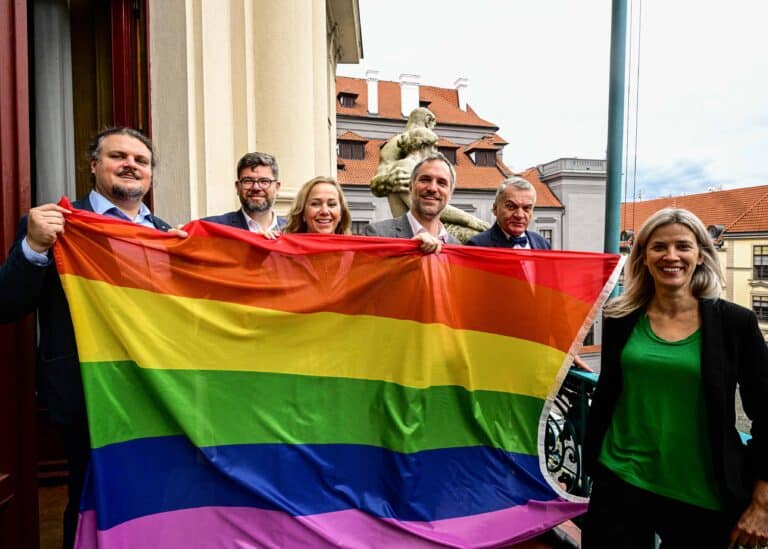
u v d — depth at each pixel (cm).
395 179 562
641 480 171
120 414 183
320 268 215
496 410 238
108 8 324
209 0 373
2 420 178
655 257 169
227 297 202
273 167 298
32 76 315
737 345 159
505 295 239
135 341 184
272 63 457
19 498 184
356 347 218
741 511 155
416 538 211
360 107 3697
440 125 3803
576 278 244
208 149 372
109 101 329
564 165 3712
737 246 3725
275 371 206
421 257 227
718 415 156
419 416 222
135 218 210
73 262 179
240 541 194
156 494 186
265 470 200
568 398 262
